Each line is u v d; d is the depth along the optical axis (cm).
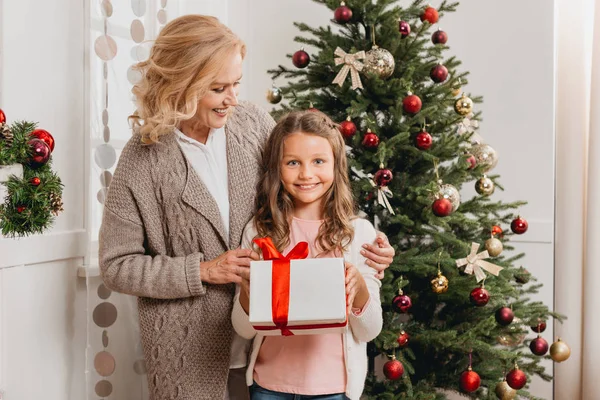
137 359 211
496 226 209
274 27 288
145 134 148
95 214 201
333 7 209
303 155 145
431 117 203
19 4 171
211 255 153
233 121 163
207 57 136
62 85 187
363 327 143
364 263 149
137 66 147
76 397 193
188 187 150
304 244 135
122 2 207
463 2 265
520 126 259
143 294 147
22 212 117
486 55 263
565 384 257
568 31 257
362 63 194
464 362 204
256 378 147
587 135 260
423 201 189
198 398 151
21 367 172
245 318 143
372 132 193
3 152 112
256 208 157
